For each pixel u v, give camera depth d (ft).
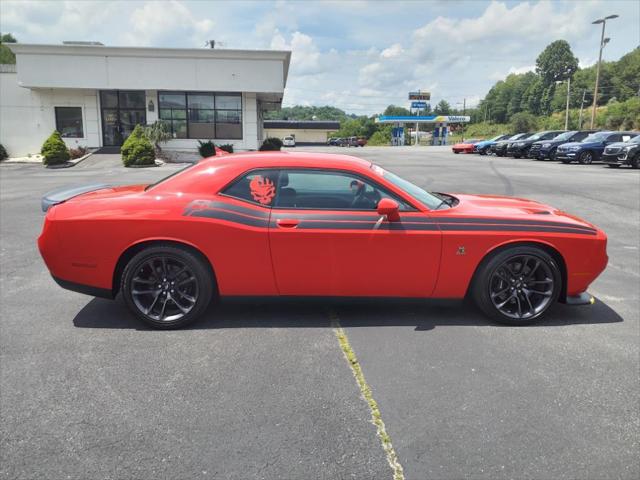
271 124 282.97
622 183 49.14
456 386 10.50
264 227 13.00
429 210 13.48
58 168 72.18
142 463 8.04
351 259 13.15
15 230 26.05
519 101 490.08
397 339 12.84
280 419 9.27
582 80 393.70
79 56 82.69
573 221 14.03
